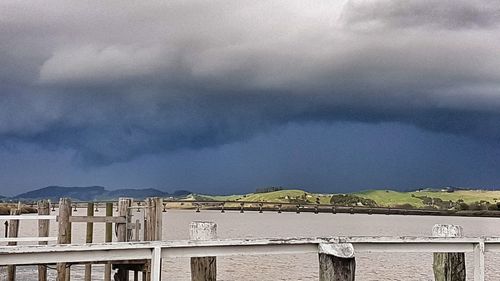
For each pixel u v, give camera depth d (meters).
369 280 30.44
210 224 10.30
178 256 8.41
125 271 19.92
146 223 18.95
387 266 35.88
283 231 76.88
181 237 60.81
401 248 9.57
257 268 33.53
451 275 12.37
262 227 88.38
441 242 9.80
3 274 26.77
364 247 9.26
